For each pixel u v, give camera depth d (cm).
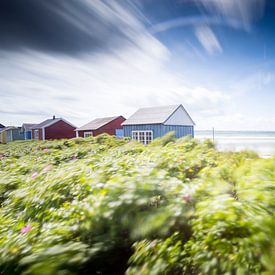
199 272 120
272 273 102
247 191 162
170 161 319
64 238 159
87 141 1150
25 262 132
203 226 140
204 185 197
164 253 135
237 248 120
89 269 146
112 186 186
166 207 168
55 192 234
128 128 1873
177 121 1808
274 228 118
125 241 168
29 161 562
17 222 211
